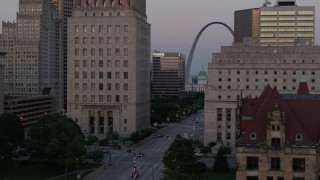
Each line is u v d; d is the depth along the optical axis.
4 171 180.88
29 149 179.38
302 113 101.44
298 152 94.88
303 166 95.25
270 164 96.12
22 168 186.88
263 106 100.62
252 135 97.62
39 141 177.38
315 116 100.81
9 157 189.00
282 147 95.38
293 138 96.06
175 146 151.75
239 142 97.06
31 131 183.75
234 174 168.75
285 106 99.81
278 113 95.75
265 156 96.06
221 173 170.88
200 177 139.38
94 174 178.00
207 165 190.00
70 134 181.12
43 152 176.88
